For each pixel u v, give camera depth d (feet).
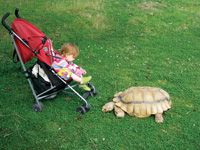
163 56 22.50
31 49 13.29
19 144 12.05
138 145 12.05
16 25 13.29
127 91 14.15
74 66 14.87
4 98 15.74
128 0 39.01
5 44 23.63
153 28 29.43
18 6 33.99
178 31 28.71
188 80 18.28
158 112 13.24
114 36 27.20
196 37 27.12
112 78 18.39
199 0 39.78
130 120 13.70
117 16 32.37
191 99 15.93
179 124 13.56
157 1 38.86
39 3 35.73
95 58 22.11
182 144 12.12
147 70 19.84
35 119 13.82
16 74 18.62
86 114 14.25
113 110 14.64
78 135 12.75
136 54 23.02
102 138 12.48
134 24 30.27
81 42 25.46
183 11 35.01
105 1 38.14
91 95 15.92
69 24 29.27
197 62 21.33
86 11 33.50
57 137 12.59
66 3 36.29
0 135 12.55
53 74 13.69
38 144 12.07
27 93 16.46
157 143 12.18
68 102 15.48
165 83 18.02
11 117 13.92
